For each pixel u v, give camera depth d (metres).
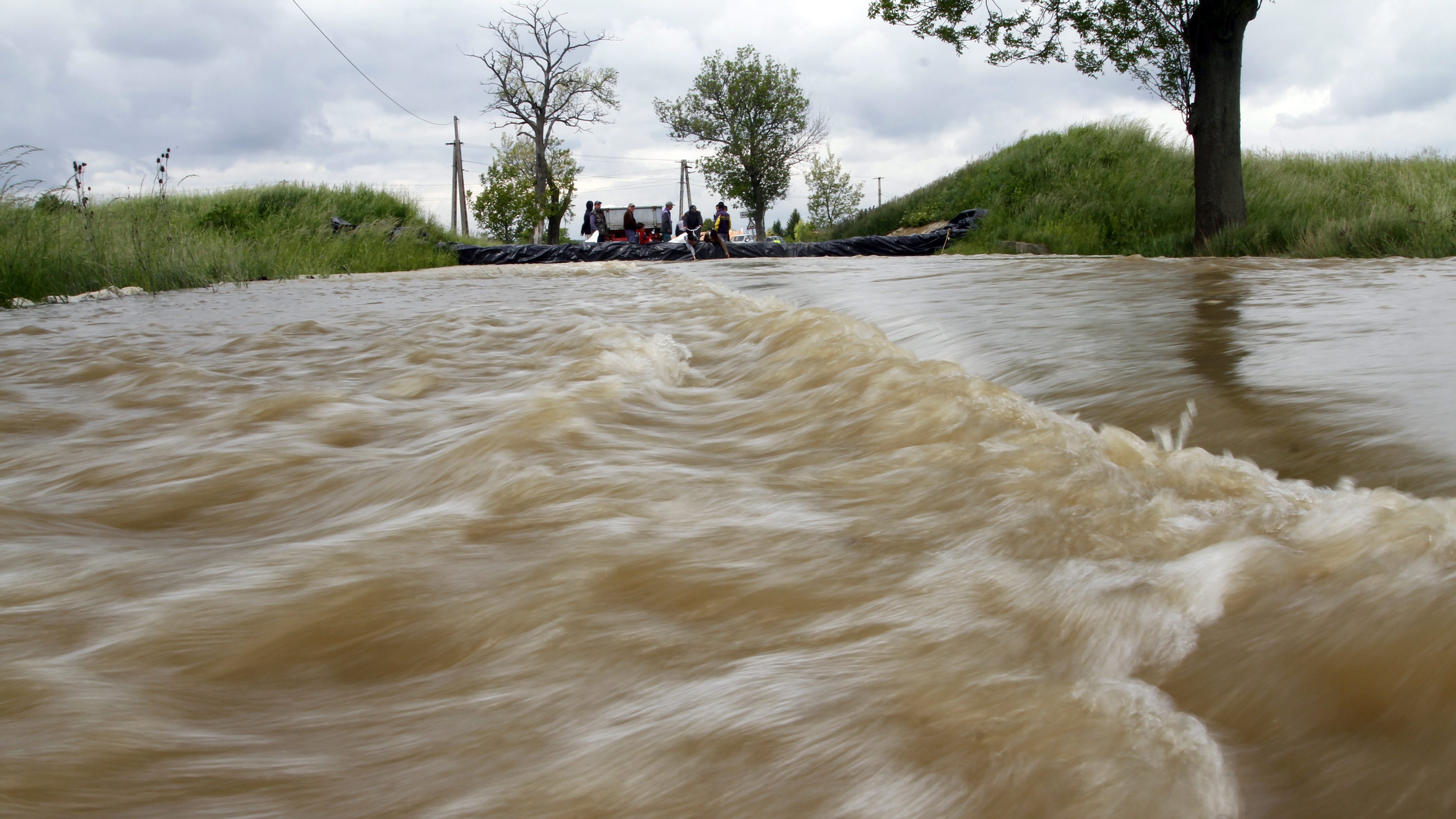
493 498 1.52
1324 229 12.07
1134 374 2.43
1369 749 0.77
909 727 0.81
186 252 10.78
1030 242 19.34
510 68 37.62
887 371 2.38
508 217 36.72
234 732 0.86
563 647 1.00
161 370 3.26
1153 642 0.97
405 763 0.80
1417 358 2.47
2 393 2.88
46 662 0.99
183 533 1.50
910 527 1.33
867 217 30.83
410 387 2.79
